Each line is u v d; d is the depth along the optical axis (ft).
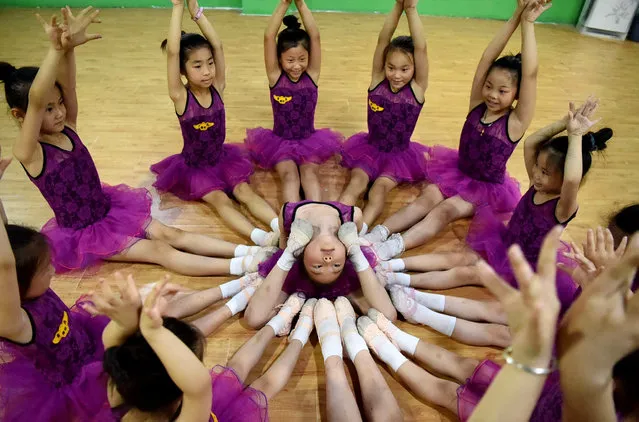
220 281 6.97
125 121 10.30
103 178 8.64
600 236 4.16
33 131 5.64
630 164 9.83
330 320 6.10
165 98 11.25
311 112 8.85
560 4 17.06
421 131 10.50
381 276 6.67
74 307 5.64
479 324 6.36
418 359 5.98
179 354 3.17
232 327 6.41
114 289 6.66
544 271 2.57
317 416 5.55
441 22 17.02
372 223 7.98
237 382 5.08
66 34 5.23
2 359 4.60
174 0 6.91
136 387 3.22
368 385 5.52
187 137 7.87
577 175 5.58
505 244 6.95
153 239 7.23
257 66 13.05
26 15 15.58
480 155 7.66
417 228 7.58
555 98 12.24
